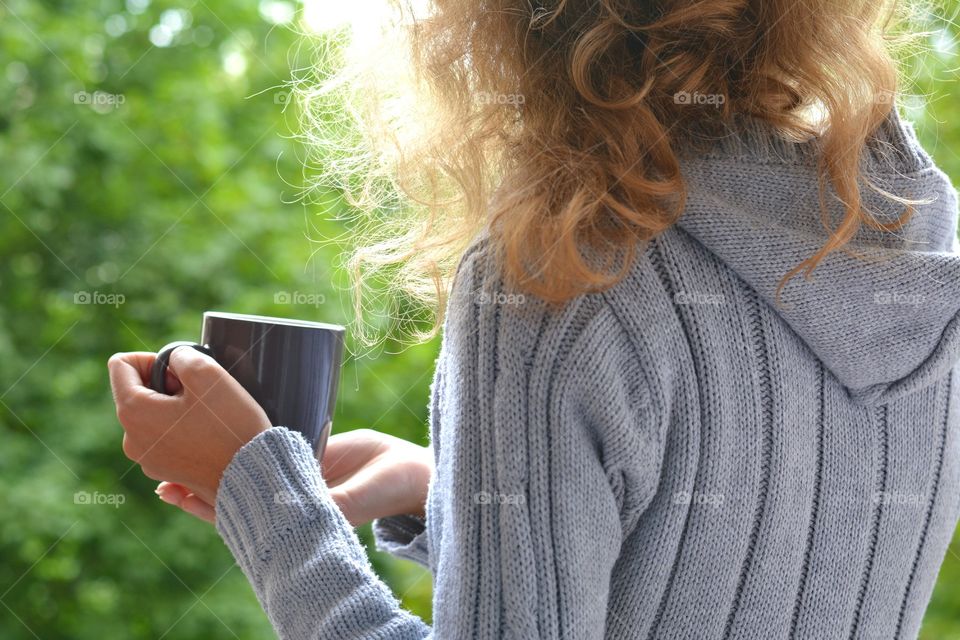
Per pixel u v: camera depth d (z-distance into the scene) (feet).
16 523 7.77
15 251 8.96
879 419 1.92
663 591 1.79
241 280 8.90
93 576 8.07
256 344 2.29
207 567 8.28
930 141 6.82
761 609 1.83
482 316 1.72
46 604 8.01
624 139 1.71
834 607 1.91
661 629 1.80
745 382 1.76
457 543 1.73
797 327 1.77
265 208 9.11
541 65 1.84
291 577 1.93
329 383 2.35
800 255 1.71
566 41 1.82
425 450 2.77
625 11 1.78
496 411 1.68
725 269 1.77
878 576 1.98
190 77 9.66
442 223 2.32
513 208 1.71
